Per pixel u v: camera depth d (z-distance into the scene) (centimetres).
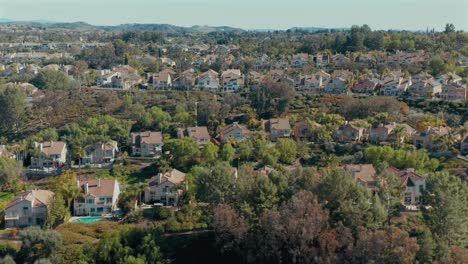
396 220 10725
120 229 10956
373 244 8506
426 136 16588
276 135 18325
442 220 9756
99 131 18725
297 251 9100
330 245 8825
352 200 10175
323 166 15125
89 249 10269
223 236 10012
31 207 12594
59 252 10375
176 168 16138
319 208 9506
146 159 16975
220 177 11375
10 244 10919
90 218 12775
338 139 17475
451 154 15712
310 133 18062
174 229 11294
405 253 8319
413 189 12225
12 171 15450
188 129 18400
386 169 12356
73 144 17638
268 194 10575
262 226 9700
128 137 18638
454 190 10594
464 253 8569
